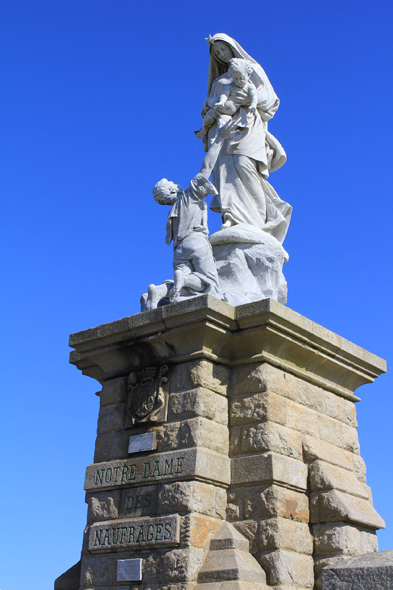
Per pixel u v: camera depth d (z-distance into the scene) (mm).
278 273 12109
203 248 10672
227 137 12891
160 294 10578
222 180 12891
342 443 10633
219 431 9336
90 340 10430
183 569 8359
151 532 8820
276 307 9336
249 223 12547
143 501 9203
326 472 9477
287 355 9891
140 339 9969
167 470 9055
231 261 11953
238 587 8016
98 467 9891
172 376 9688
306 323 9812
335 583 7535
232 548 8539
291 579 8562
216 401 9469
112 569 9117
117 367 10461
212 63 13844
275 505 8797
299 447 9641
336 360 10547
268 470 8953
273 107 13602
